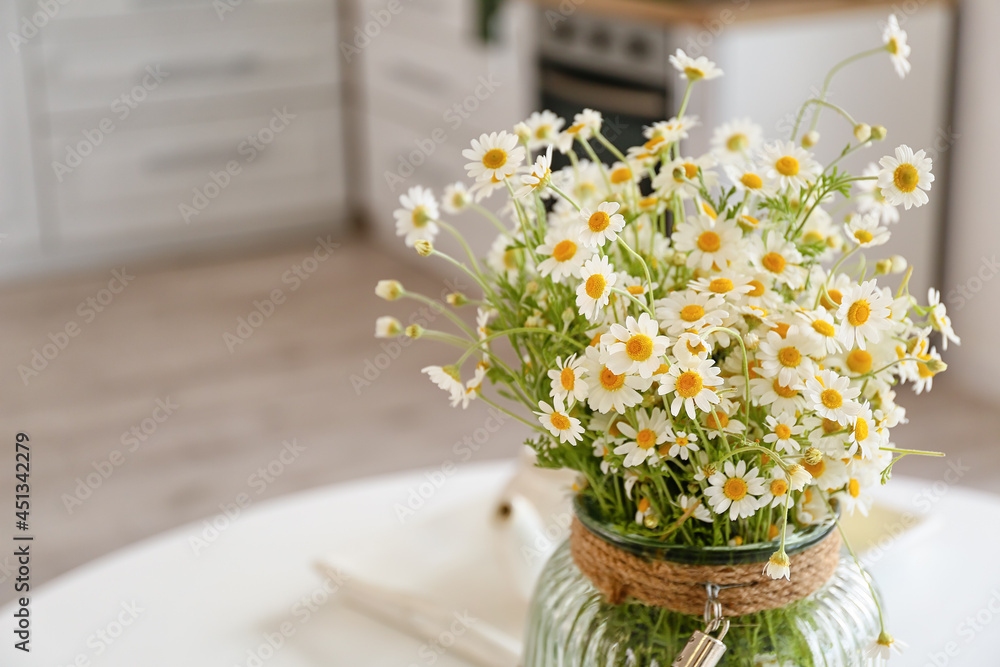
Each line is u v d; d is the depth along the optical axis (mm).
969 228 2859
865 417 678
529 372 798
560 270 719
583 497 836
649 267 778
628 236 825
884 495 1311
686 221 747
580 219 704
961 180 2852
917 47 2711
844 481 731
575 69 2939
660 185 771
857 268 847
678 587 768
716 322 677
